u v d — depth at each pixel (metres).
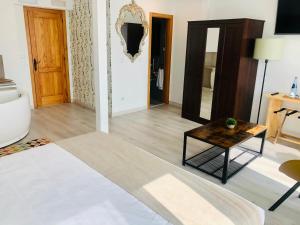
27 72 5.28
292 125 4.01
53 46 5.58
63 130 4.22
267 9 4.07
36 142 3.69
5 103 3.35
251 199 2.49
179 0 5.33
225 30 4.00
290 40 3.85
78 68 5.65
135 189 1.52
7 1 4.68
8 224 1.21
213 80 4.36
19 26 5.00
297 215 2.29
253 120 4.57
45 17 5.32
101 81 3.65
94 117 4.96
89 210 1.32
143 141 3.86
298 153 3.53
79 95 5.84
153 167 1.79
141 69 5.37
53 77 5.74
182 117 5.09
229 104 4.16
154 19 6.00
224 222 1.26
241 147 3.68
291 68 3.91
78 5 5.20
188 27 4.54
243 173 2.97
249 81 4.22
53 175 1.64
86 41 5.18
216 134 3.01
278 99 3.71
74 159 1.87
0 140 3.36
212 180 2.82
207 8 4.89
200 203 1.40
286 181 2.82
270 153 3.52
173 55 5.75
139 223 1.23
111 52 4.77
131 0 4.82
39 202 1.38
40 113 5.16
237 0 4.45
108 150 2.04
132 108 5.42
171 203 1.39
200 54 4.46
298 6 3.63
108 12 4.55
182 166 3.12
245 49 3.90
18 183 1.54
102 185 1.54
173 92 5.95
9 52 4.90
